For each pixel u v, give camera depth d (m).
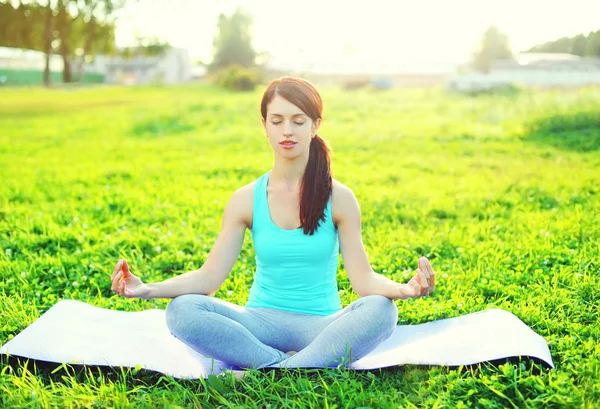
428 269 2.72
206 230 5.79
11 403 2.75
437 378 2.86
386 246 5.28
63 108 22.16
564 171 8.38
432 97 22.86
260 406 2.71
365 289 3.06
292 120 3.01
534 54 30.94
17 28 43.50
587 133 11.66
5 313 3.80
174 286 3.01
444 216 6.47
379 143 11.77
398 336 3.47
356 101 20.81
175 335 2.92
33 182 8.67
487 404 2.66
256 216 3.14
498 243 5.18
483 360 2.94
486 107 16.62
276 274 3.14
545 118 12.62
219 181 8.41
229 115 16.84
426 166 9.35
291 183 3.12
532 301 3.88
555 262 4.58
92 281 4.52
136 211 6.63
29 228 5.90
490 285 4.22
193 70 64.00
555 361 3.10
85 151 12.10
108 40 46.31
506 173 8.53
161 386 2.98
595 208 6.21
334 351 2.87
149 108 20.11
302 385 2.76
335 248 3.18
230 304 3.09
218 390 2.82
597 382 2.82
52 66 48.06
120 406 2.71
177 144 12.58
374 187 7.80
